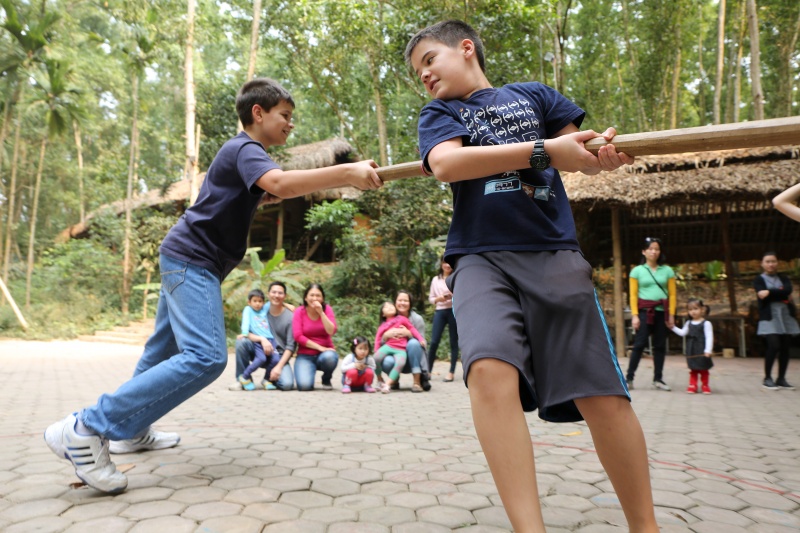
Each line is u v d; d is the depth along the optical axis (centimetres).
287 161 1605
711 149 121
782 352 631
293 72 1728
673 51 1764
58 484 227
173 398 219
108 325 1545
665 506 210
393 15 1527
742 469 267
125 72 2377
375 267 1363
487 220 150
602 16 2034
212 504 203
